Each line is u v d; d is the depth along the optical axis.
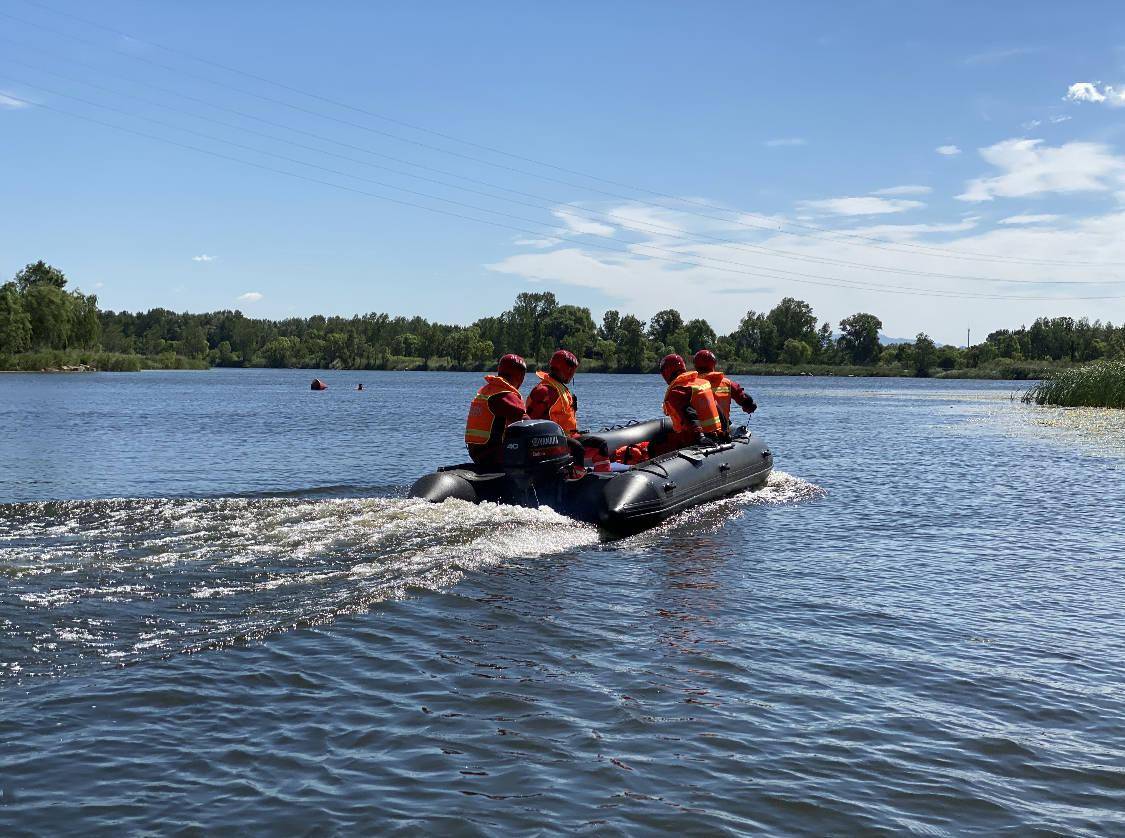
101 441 20.20
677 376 12.48
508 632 5.86
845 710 4.72
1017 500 12.23
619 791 3.81
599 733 4.38
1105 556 8.66
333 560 7.31
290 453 17.80
